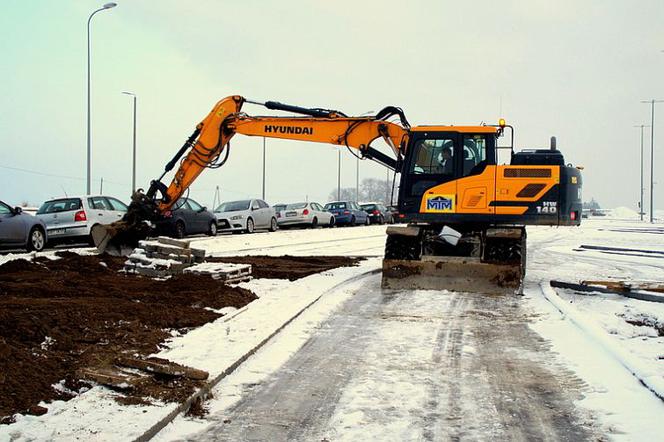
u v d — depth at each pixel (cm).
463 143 1284
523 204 1254
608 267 1773
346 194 13912
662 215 11850
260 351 728
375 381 631
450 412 548
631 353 718
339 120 1448
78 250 1496
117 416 497
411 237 1267
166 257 1205
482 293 1184
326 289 1138
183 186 1520
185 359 656
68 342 667
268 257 1781
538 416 538
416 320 929
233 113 1496
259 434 495
